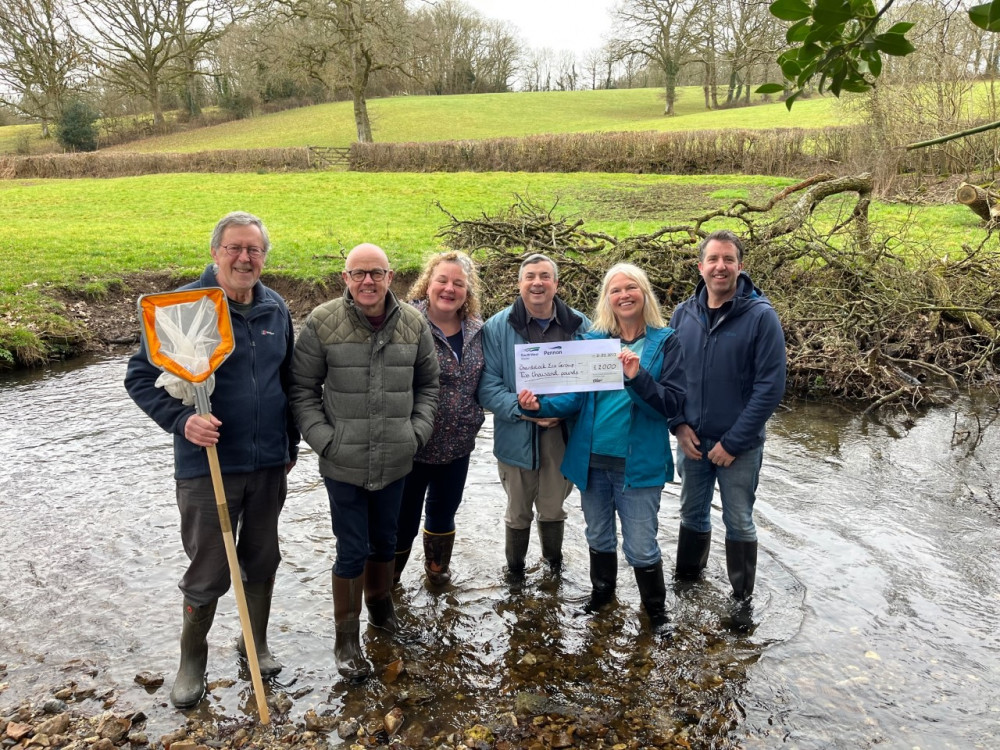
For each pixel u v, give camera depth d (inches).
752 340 151.6
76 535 202.4
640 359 151.1
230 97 2082.9
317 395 140.7
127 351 423.2
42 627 159.8
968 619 160.9
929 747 124.0
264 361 129.6
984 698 135.6
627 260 384.5
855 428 283.4
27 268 516.1
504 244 430.6
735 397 155.3
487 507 221.0
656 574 156.2
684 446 160.4
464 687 141.4
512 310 163.5
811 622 160.1
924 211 575.2
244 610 125.3
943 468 243.8
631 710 134.6
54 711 133.7
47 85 1656.0
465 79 2701.8
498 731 129.3
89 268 521.0
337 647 145.1
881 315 319.3
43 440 280.7
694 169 1035.9
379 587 153.0
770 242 365.1
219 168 1237.7
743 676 142.9
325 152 1218.0
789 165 958.4
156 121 1956.2
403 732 129.0
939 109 650.8
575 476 157.2
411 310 144.9
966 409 299.1
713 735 127.8
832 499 221.8
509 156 1134.4
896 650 150.2
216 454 119.7
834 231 370.0
